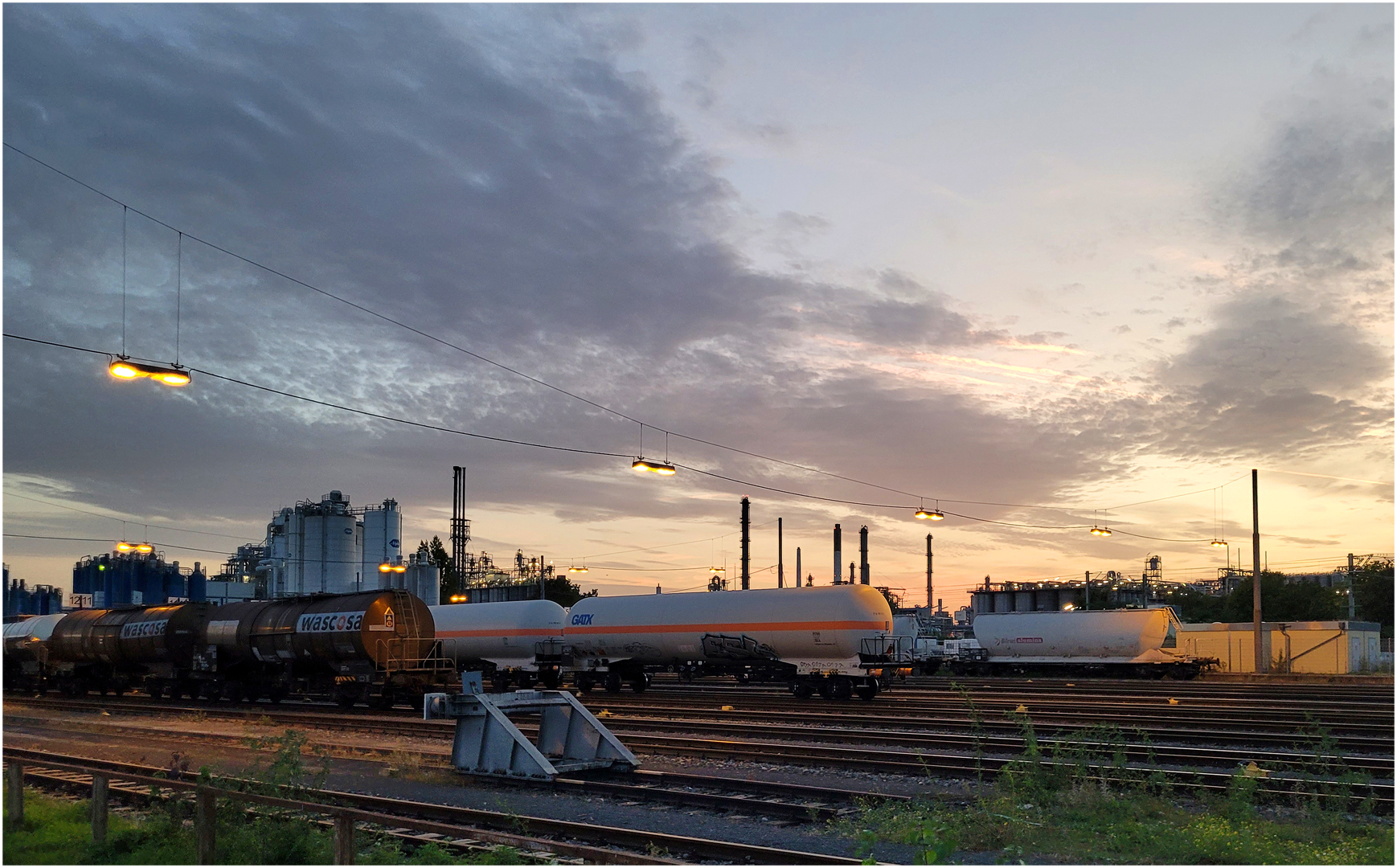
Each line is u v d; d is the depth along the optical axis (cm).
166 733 2588
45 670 4684
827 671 3822
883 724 2612
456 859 1112
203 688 4100
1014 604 8800
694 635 4134
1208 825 1232
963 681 5222
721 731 2467
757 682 4234
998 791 1506
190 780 1593
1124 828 1252
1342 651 6000
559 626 4566
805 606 3856
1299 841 1210
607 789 1590
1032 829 1262
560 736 1961
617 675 4412
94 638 4344
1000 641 5925
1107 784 1523
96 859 1130
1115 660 5478
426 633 3606
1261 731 2311
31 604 10569
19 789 1284
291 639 3603
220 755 2170
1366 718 2561
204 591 11456
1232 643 6425
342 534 10044
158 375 1864
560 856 1106
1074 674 5722
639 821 1367
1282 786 1469
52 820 1315
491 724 1794
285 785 1402
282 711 3412
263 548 11012
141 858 1117
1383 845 1168
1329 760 1709
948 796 1503
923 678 5475
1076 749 1664
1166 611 5453
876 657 3716
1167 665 5347
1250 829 1249
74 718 3297
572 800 1552
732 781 1605
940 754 1897
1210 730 2362
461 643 4741
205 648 3950
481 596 8138
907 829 1245
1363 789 1454
